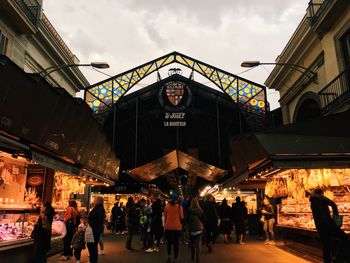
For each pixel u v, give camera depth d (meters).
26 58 15.41
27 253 7.95
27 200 9.77
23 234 7.96
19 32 14.53
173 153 20.05
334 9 12.09
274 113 22.17
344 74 11.90
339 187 8.95
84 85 22.03
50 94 7.47
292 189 10.64
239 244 12.56
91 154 11.52
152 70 22.11
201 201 11.07
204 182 36.00
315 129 8.20
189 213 8.27
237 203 13.12
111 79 21.78
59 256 9.62
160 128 22.94
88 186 16.97
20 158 9.14
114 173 15.96
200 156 22.78
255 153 8.92
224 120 22.67
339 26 12.48
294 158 7.79
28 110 6.92
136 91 22.22
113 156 14.73
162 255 9.99
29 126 7.14
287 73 17.89
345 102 11.05
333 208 6.95
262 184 14.18
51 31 17.00
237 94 21.67
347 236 6.83
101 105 21.33
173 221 8.60
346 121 8.27
